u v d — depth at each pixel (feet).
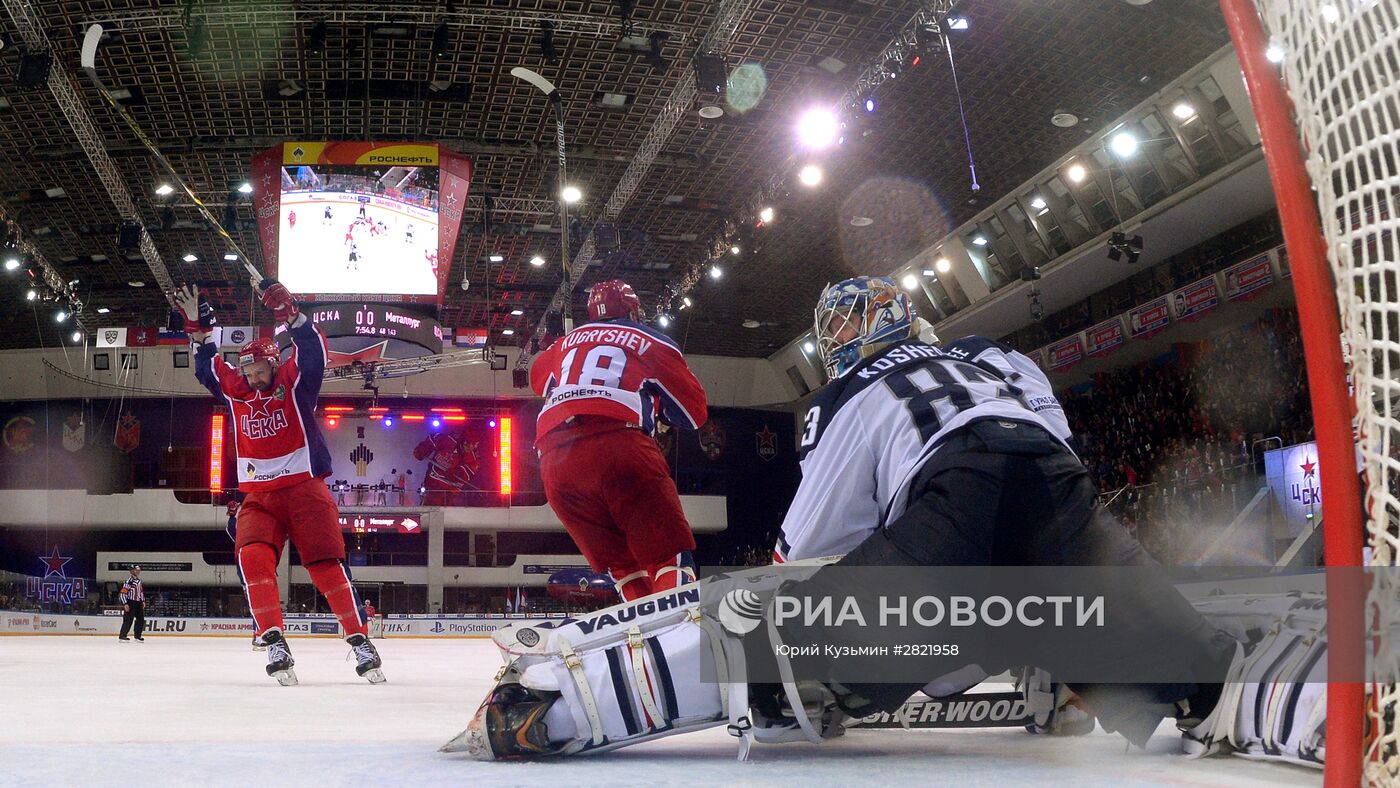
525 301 86.69
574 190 61.00
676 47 47.96
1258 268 56.65
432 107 53.67
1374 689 3.01
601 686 5.86
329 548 17.06
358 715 10.00
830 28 46.52
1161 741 6.73
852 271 79.82
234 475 102.27
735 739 7.36
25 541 104.06
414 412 105.09
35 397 100.58
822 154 58.44
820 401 6.82
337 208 44.34
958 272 74.08
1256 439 57.72
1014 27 47.44
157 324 94.68
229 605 100.83
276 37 46.98
